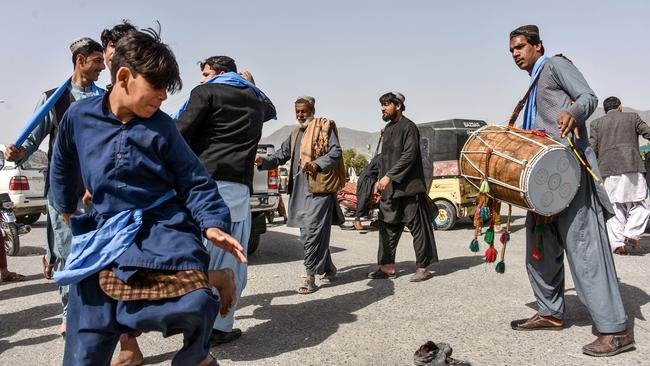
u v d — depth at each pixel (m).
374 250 7.96
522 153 3.40
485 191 3.66
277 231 10.27
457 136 10.08
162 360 3.42
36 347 3.78
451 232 9.77
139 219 2.04
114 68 2.01
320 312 4.51
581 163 3.48
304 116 5.48
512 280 5.53
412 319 4.25
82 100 2.16
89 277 2.02
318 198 5.19
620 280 5.39
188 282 1.94
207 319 1.95
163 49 2.00
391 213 5.63
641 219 7.00
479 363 3.28
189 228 2.14
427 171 10.21
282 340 3.80
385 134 5.82
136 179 2.07
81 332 1.99
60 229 3.58
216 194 2.15
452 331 3.91
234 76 3.77
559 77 3.48
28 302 5.14
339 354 3.50
